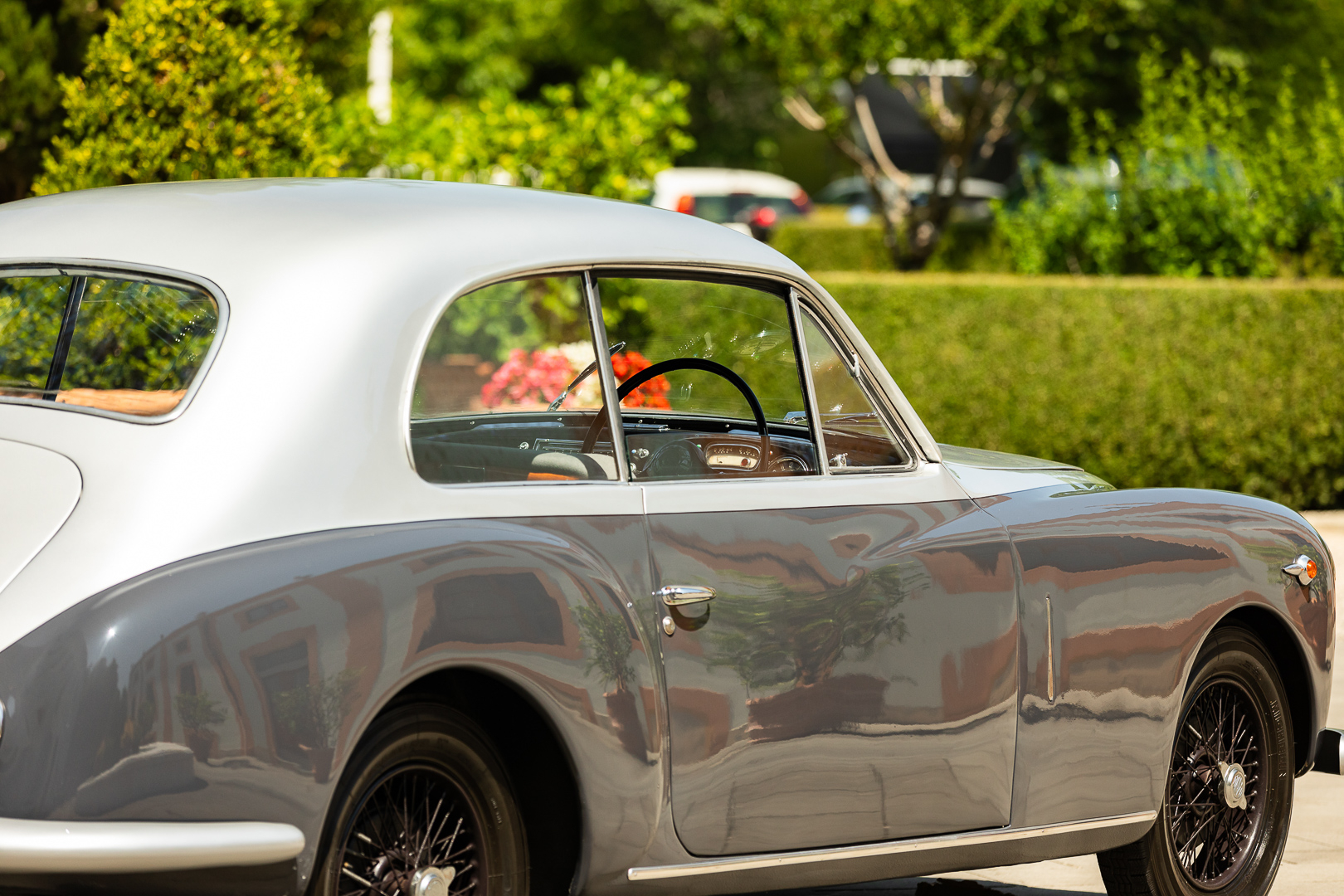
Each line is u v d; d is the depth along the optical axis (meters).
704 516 5.81
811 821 5.97
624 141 20.30
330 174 14.12
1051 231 25.94
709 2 47.12
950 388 20.27
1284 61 36.03
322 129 14.53
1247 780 7.71
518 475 5.50
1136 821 7.04
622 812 5.43
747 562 5.84
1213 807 7.56
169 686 4.43
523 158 20.09
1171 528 7.20
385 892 5.03
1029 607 6.60
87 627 4.44
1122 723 6.93
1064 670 6.71
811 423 6.32
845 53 30.25
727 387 6.55
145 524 4.67
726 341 6.47
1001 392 20.30
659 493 5.76
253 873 4.54
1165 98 26.25
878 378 6.55
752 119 61.25
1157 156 25.09
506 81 57.41
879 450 6.54
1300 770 7.95
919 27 29.66
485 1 59.22
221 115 13.61
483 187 6.26
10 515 4.79
